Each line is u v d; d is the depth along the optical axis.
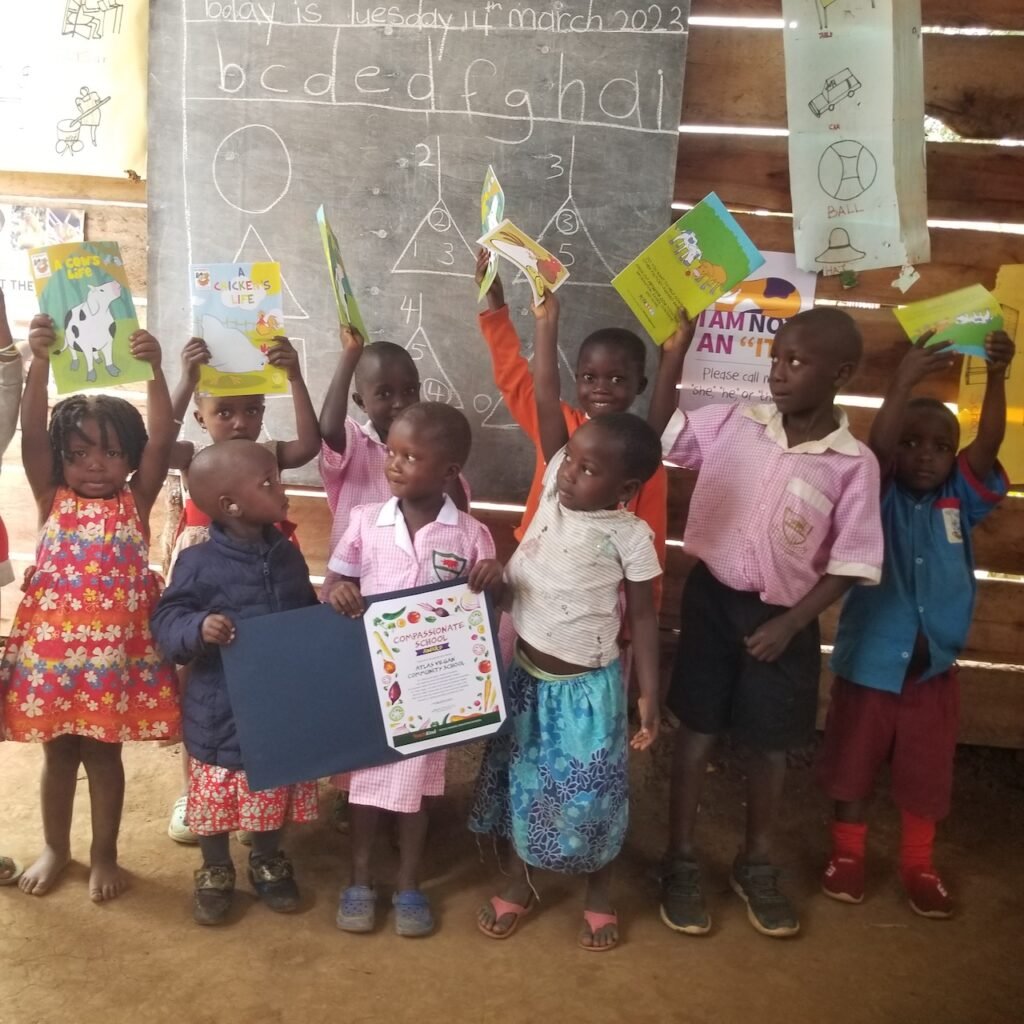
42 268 2.25
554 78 3.00
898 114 2.91
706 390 3.16
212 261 3.21
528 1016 2.19
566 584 2.24
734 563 2.41
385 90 3.06
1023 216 3.04
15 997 2.15
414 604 2.28
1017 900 2.70
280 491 2.33
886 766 3.30
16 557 3.63
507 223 2.33
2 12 3.17
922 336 2.42
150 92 3.12
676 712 2.56
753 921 2.52
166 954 2.30
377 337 3.22
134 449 2.42
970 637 3.35
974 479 2.57
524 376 2.72
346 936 2.41
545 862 2.32
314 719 2.27
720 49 3.03
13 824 2.73
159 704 2.43
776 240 3.10
